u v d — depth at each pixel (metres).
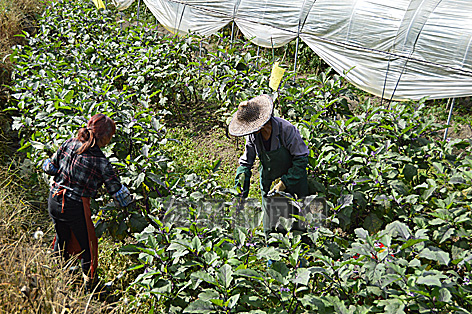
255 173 5.51
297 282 2.53
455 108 8.27
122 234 3.76
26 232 3.83
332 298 2.51
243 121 3.24
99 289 3.54
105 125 3.24
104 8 8.89
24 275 2.79
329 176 4.01
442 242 3.31
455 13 6.29
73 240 3.52
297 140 3.46
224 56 6.57
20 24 7.91
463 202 3.41
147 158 3.94
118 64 6.76
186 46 7.00
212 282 2.56
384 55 6.76
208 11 8.70
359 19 6.96
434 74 6.38
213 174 3.99
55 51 6.91
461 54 6.12
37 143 4.10
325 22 7.30
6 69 6.60
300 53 10.24
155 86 6.66
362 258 2.58
